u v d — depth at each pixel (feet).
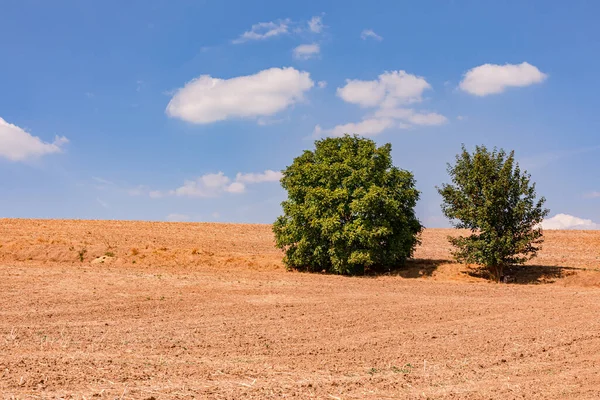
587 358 41.98
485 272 107.86
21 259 112.47
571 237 187.52
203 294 75.00
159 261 114.73
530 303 71.92
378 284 92.07
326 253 109.81
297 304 68.74
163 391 29.14
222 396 28.94
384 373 36.47
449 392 31.78
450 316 61.26
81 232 170.91
